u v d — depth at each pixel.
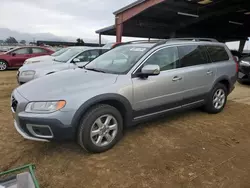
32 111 2.79
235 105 5.71
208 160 3.03
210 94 4.68
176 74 3.92
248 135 3.87
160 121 4.41
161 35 24.06
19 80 6.61
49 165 2.86
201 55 4.52
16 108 2.97
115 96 3.16
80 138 2.98
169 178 2.63
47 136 2.83
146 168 2.82
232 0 13.51
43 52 13.80
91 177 2.63
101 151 3.16
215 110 4.88
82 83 3.16
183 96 4.12
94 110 3.01
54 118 2.73
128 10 14.12
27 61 9.10
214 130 4.04
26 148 3.25
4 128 3.91
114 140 3.28
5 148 3.24
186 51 4.23
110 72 3.58
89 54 7.76
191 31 25.50
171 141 3.56
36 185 2.04
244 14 17.67
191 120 4.51
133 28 20.80
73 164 2.89
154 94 3.63
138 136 3.71
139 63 3.55
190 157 3.10
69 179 2.59
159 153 3.19
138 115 3.54
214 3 14.20
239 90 7.61
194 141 3.59
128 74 3.43
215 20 20.77
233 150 3.33
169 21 19.69
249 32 27.02
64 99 2.80
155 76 3.63
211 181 2.59
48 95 2.86
